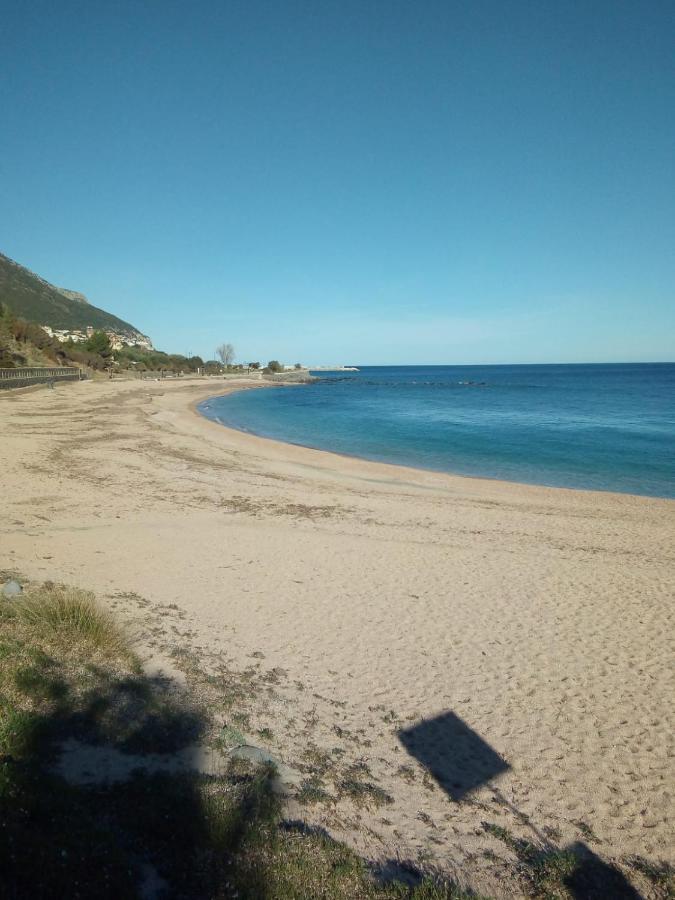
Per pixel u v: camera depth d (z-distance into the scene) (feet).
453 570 34.73
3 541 33.01
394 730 18.25
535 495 59.21
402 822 13.82
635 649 25.14
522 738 18.44
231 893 10.23
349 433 114.01
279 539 39.52
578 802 15.66
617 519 49.42
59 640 18.93
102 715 15.08
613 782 16.58
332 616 27.14
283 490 56.49
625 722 19.62
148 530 39.37
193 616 25.53
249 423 131.03
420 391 283.79
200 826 11.60
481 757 17.28
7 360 172.14
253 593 29.25
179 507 47.01
